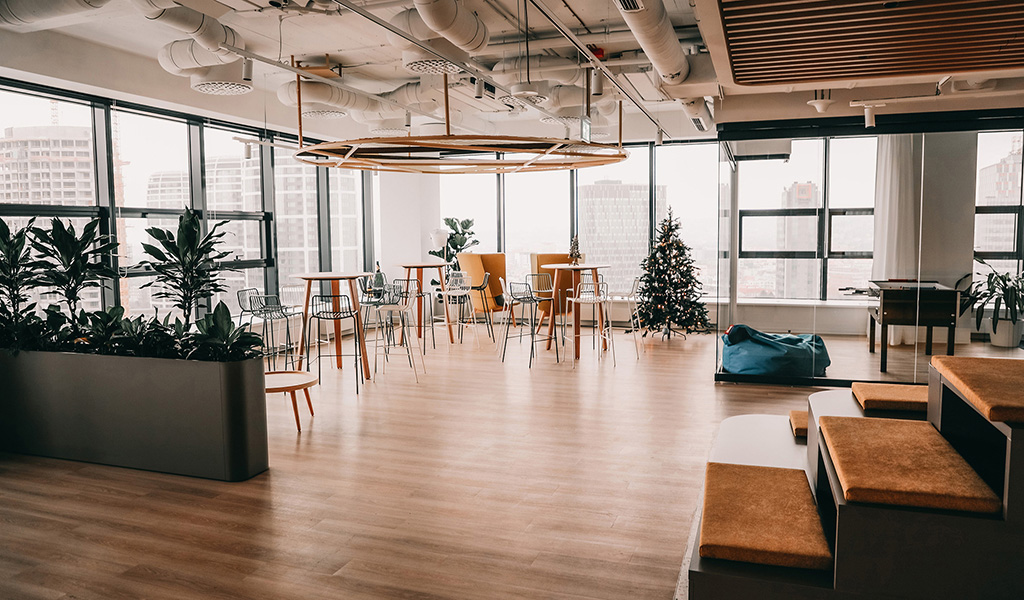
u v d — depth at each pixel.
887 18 3.30
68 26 5.84
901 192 6.41
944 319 6.42
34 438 4.97
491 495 4.15
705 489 3.03
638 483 4.33
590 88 6.87
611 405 6.31
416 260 12.05
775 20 3.31
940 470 2.46
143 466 4.66
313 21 5.70
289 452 5.02
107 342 4.83
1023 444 2.14
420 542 3.53
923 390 3.69
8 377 5.00
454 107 8.91
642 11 3.92
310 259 10.59
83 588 3.09
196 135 8.32
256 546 3.50
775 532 2.60
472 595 3.00
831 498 2.93
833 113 6.43
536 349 9.42
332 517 3.85
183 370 4.47
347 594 3.02
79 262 5.07
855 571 2.32
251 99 8.20
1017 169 6.12
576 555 3.36
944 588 2.26
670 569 3.22
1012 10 3.17
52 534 3.65
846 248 6.62
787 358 6.91
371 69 7.51
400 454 4.95
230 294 9.00
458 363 8.45
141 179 7.68
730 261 7.02
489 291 10.84
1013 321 6.25
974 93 5.61
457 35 4.57
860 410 3.53
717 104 6.70
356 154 5.41
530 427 5.62
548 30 6.18
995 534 2.20
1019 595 2.20
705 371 7.80
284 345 9.22
